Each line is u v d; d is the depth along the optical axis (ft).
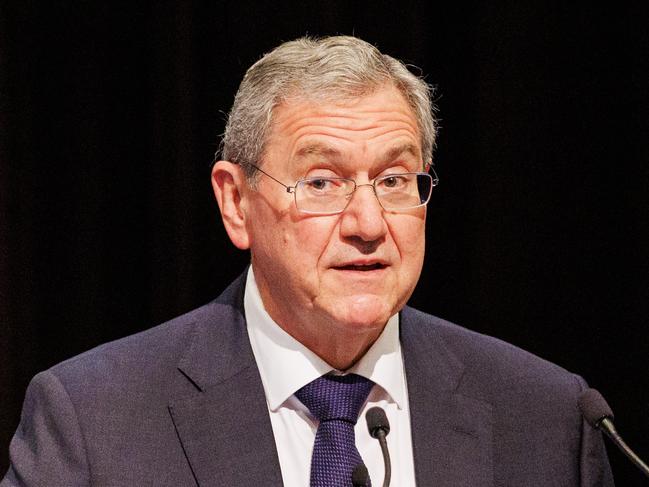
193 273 35.76
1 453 34.60
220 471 22.04
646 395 36.76
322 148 21.85
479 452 23.49
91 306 35.37
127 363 23.45
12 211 34.47
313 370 23.26
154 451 22.17
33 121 34.76
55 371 23.29
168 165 35.40
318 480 22.07
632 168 36.81
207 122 36.09
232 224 24.08
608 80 37.01
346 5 36.37
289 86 22.25
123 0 35.53
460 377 24.73
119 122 35.55
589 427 24.50
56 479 21.74
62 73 35.09
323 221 21.95
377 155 21.97
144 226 35.81
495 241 37.19
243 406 22.93
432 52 37.47
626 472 37.19
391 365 23.79
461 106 37.63
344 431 22.74
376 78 22.25
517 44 36.96
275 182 22.39
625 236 36.99
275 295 23.06
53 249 35.19
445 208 37.68
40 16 34.83
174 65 35.12
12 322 34.60
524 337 37.37
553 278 37.32
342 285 21.97
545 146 37.11
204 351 23.77
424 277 37.70
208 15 36.09
